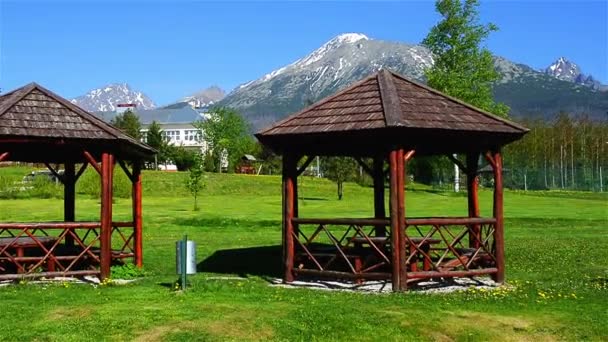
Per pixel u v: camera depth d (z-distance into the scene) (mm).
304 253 14656
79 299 11750
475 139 13734
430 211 35781
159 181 54750
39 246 15305
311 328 9758
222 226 28094
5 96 14812
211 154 89812
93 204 42375
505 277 14969
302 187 58406
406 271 12961
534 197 51938
